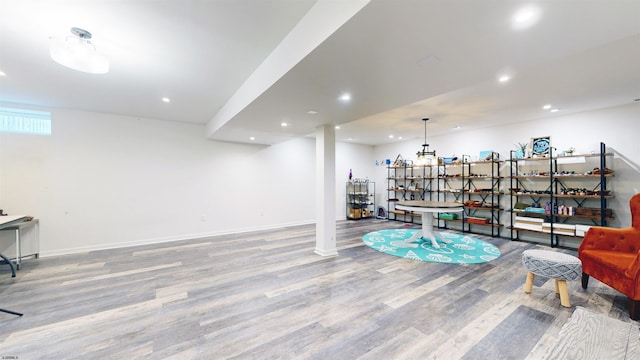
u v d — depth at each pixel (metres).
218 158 5.65
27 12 1.75
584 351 1.18
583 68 2.70
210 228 5.54
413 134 6.52
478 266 3.60
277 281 3.07
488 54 1.82
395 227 6.54
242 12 1.80
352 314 2.32
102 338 1.98
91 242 4.39
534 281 3.08
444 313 2.33
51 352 1.82
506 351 1.82
